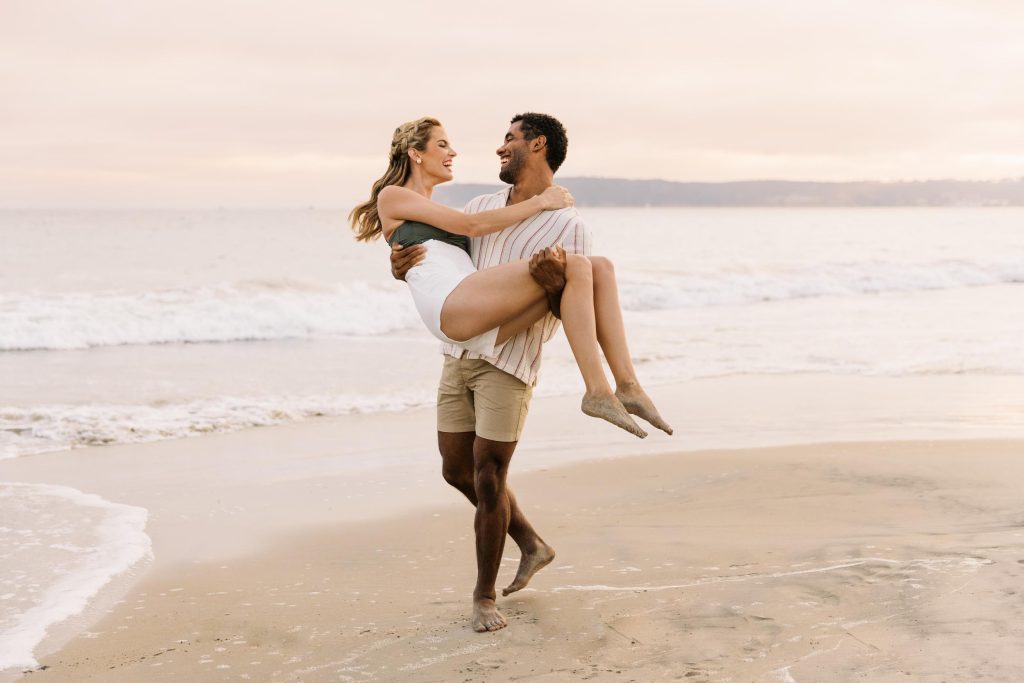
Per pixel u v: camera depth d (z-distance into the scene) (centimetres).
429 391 1089
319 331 1694
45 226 5784
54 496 627
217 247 3969
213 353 1425
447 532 538
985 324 1698
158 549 506
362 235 421
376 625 386
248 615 403
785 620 360
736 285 2448
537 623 374
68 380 1151
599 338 368
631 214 16888
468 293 366
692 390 1061
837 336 1541
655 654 335
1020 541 452
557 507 575
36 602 421
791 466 660
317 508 597
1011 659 310
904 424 843
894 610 362
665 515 549
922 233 6444
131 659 356
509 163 398
